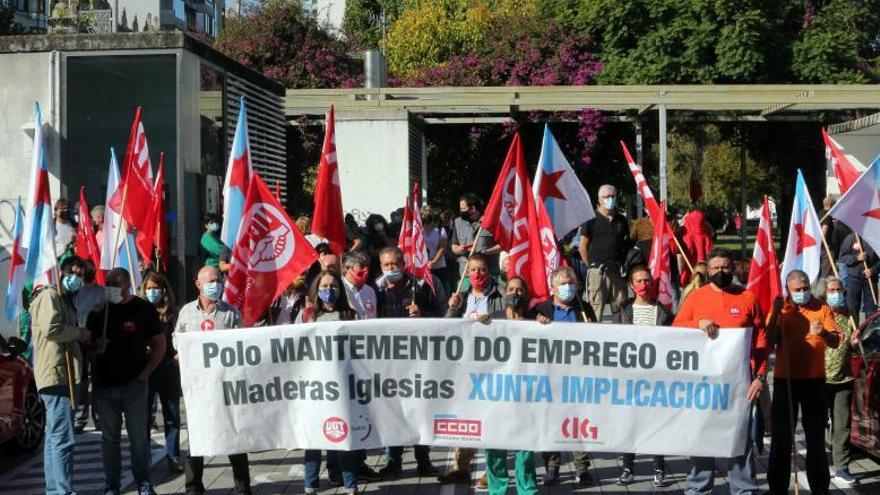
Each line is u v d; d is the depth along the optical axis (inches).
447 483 394.9
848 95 913.5
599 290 518.9
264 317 400.2
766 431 480.7
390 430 338.3
